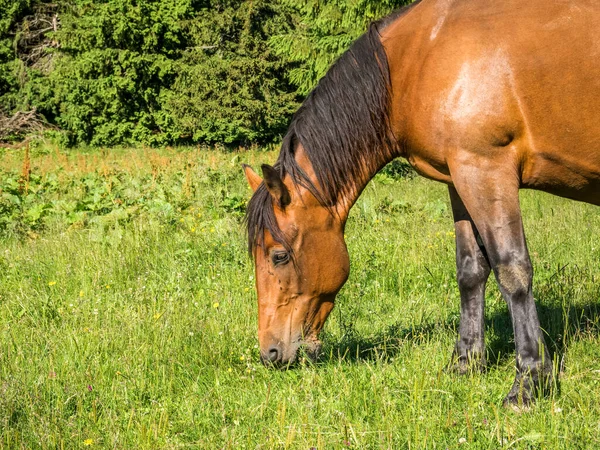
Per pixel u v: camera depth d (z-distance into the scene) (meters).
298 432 3.16
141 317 4.88
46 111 32.03
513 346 4.33
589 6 3.25
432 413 3.27
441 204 9.30
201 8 29.70
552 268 5.84
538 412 3.26
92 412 3.46
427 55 3.44
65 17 28.69
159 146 28.70
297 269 3.59
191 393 3.83
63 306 5.40
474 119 3.29
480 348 4.00
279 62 26.19
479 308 4.02
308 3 16.25
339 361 3.83
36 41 32.38
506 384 3.73
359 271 6.04
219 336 4.53
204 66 26.56
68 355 4.27
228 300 5.24
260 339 3.65
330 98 3.65
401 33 3.59
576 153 3.35
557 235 6.89
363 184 3.76
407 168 14.39
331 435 3.17
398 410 3.46
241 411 3.54
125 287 5.95
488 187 3.35
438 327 4.53
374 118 3.62
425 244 6.71
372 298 5.50
